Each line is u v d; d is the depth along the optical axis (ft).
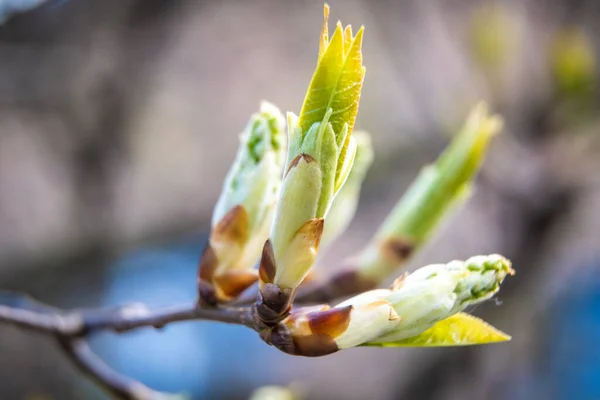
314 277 0.73
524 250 1.18
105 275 1.56
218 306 0.65
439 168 0.73
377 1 1.32
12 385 1.69
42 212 1.65
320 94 0.57
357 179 0.72
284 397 0.83
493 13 1.22
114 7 1.28
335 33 0.57
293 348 0.60
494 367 1.26
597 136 1.16
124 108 1.28
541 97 1.18
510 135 1.20
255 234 0.65
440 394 1.27
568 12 1.21
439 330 0.61
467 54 1.28
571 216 1.25
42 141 1.57
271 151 0.65
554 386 1.68
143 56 1.30
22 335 1.71
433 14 1.48
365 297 0.60
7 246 1.61
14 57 1.27
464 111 1.26
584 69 1.15
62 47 1.28
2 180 1.68
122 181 1.52
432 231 0.73
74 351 0.76
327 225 0.72
